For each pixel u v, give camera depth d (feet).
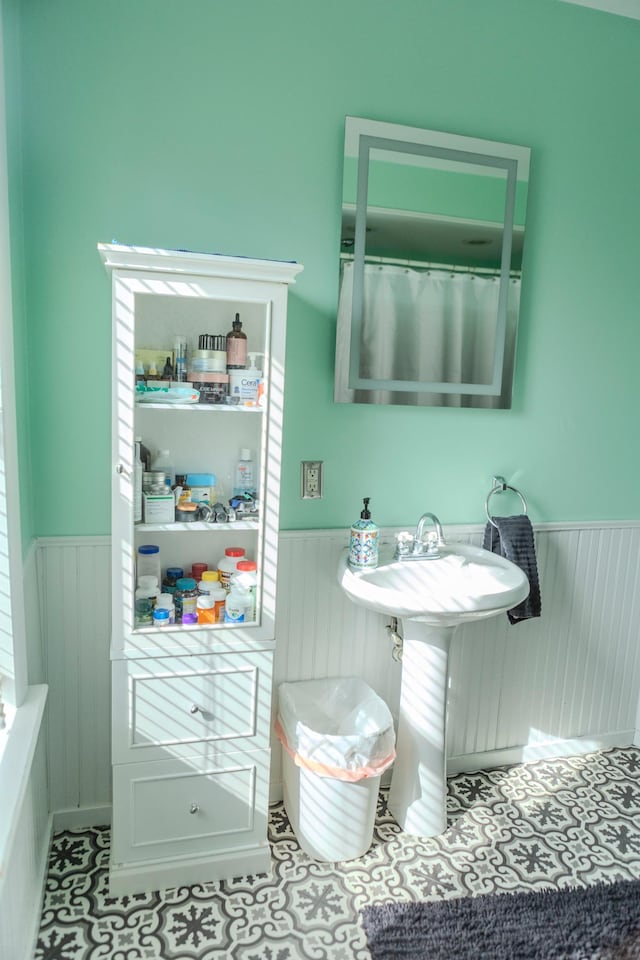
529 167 7.16
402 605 5.79
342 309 6.71
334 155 6.57
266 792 6.23
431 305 7.01
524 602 7.45
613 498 8.31
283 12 6.24
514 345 7.37
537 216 7.38
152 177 6.08
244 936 5.53
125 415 5.37
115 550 5.52
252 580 6.03
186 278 5.34
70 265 5.99
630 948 5.54
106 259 5.15
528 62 7.09
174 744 5.91
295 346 6.76
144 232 6.14
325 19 6.37
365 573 6.55
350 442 7.08
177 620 5.95
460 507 7.63
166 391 5.58
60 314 6.03
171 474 6.09
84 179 5.91
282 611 7.11
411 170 6.75
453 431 7.44
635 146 7.66
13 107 5.40
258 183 6.39
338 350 6.75
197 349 5.91
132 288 5.24
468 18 6.82
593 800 7.61
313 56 6.39
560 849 6.73
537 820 7.20
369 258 6.73
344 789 6.22
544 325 7.61
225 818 6.17
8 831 3.89
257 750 6.14
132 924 5.62
